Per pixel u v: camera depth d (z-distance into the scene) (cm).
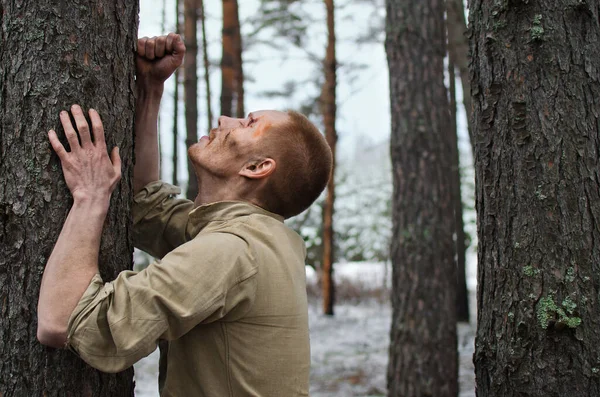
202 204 171
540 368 176
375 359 759
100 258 161
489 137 193
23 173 155
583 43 184
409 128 528
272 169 164
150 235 193
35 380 153
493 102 192
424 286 506
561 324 172
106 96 167
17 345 153
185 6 621
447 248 518
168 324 137
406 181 525
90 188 153
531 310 178
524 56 186
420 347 497
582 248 176
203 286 139
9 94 157
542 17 184
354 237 1873
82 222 149
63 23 159
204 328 150
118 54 172
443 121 533
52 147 156
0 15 160
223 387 149
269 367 150
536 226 180
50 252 154
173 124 698
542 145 181
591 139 181
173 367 154
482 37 197
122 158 172
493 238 190
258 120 169
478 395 195
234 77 736
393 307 520
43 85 156
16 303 153
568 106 181
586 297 174
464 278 969
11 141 155
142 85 195
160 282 137
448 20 739
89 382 160
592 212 178
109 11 169
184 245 145
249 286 147
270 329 152
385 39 555
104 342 134
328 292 1150
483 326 193
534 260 179
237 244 149
